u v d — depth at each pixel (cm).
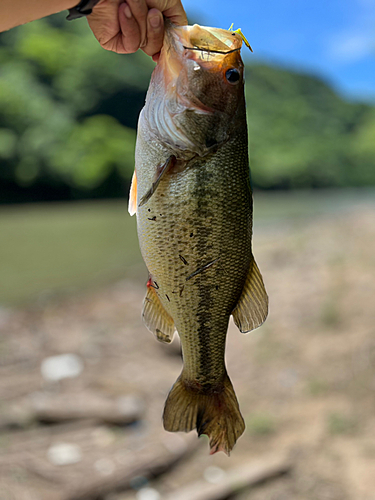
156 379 111
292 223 448
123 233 375
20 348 129
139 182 35
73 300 182
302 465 73
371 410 84
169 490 71
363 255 216
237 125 36
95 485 70
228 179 35
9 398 98
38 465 75
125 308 171
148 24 33
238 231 36
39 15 29
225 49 35
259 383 102
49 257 270
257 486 70
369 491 66
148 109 35
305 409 89
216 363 37
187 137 35
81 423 89
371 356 102
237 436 37
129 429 88
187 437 84
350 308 136
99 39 34
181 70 35
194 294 36
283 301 159
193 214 35
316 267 209
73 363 120
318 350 112
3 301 178
